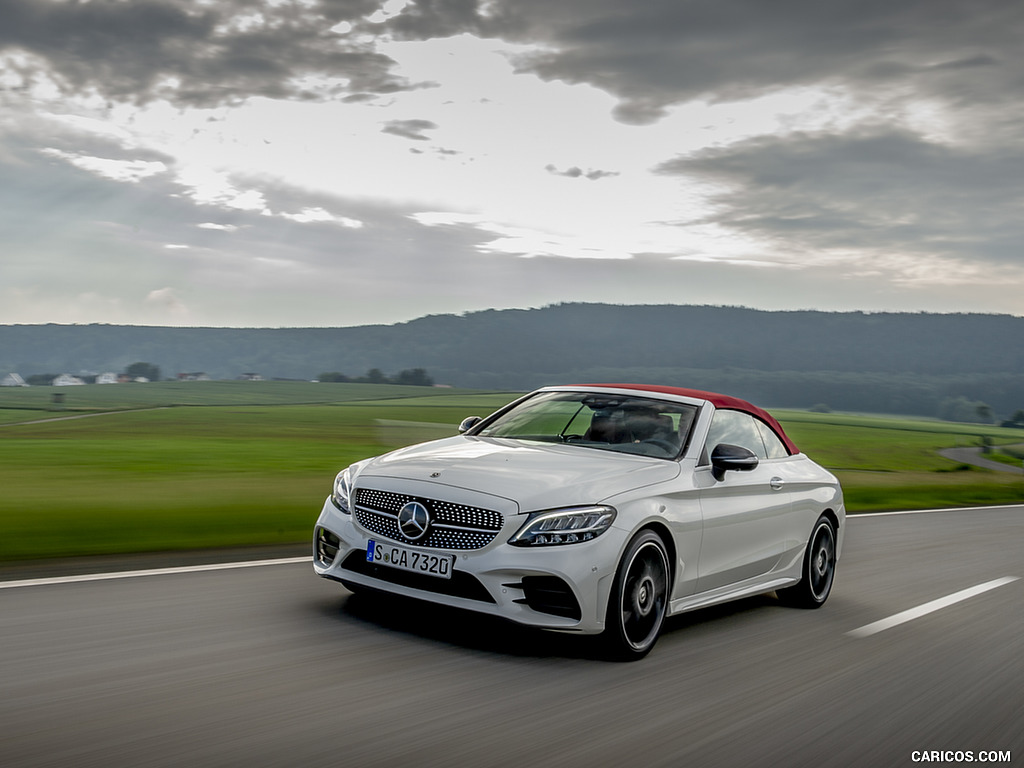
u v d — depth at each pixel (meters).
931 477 36.38
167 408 120.12
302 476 19.75
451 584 4.38
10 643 4.15
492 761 3.12
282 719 3.37
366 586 4.62
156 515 9.12
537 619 4.25
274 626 4.71
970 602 6.99
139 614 4.82
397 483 4.64
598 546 4.34
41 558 6.49
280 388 182.75
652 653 4.79
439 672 4.11
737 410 5.99
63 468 20.19
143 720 3.25
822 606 6.52
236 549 7.31
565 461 4.87
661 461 5.08
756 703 4.08
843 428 148.62
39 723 3.15
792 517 6.03
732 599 5.46
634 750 3.36
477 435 5.77
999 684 4.73
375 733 3.30
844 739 3.71
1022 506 18.84
